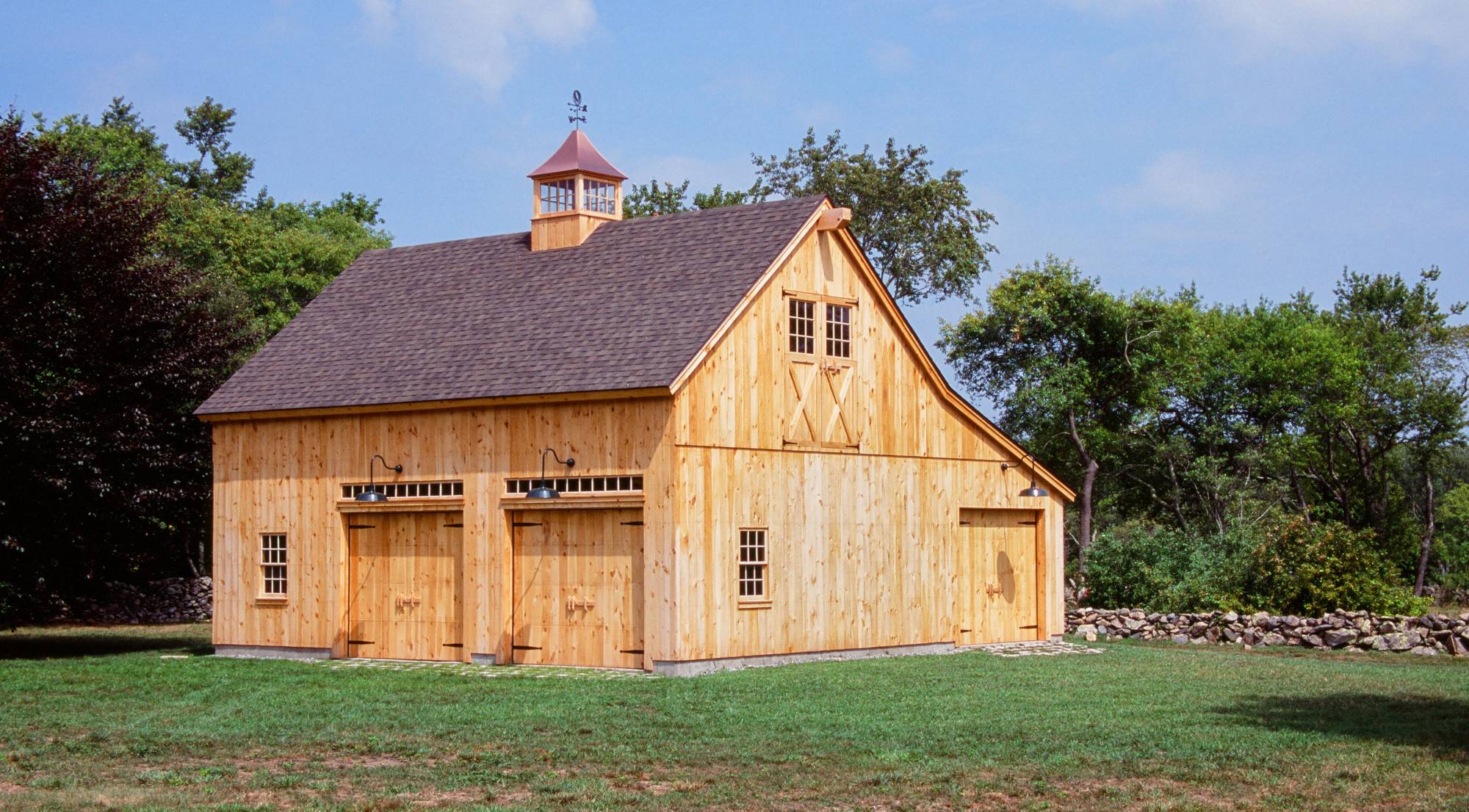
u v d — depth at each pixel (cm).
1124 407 4572
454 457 2481
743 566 2362
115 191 2956
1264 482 5244
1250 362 5103
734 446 2358
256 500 2702
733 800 1295
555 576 2391
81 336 2725
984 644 2861
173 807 1269
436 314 2752
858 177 5394
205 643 3097
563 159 2802
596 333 2461
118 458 2750
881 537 2620
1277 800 1291
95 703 1942
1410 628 2761
